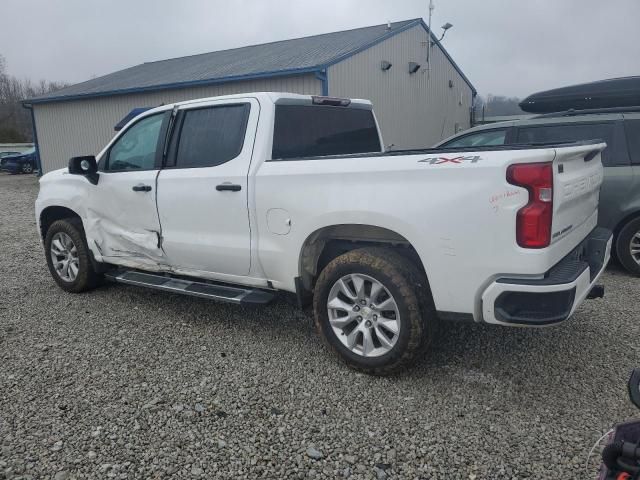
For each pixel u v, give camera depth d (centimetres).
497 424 308
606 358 388
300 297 396
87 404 336
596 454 276
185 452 287
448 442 292
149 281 486
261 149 403
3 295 566
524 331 439
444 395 341
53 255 571
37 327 470
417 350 344
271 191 388
